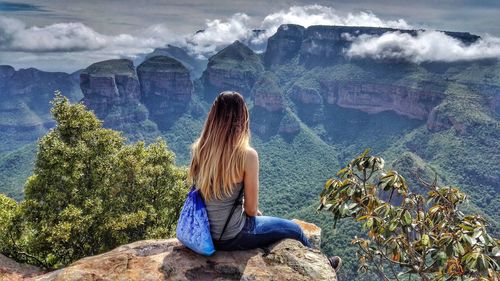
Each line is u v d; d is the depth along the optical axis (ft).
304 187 486.38
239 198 15.46
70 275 15.66
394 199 185.98
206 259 16.21
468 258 19.33
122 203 59.93
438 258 20.77
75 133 58.75
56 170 54.60
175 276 15.46
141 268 15.97
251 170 14.70
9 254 53.26
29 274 33.53
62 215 51.16
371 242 27.35
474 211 277.85
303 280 15.47
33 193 55.16
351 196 24.40
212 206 15.40
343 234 249.34
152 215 59.62
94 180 58.85
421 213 24.76
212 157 14.52
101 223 56.65
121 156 62.03
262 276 15.49
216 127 14.51
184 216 15.75
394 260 23.94
